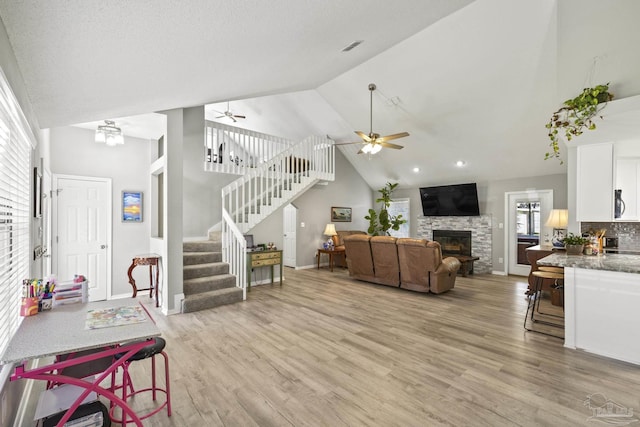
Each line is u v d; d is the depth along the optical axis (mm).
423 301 4906
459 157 7105
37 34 1388
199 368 2715
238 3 1490
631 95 3234
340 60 3424
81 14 1252
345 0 1895
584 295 3064
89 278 4930
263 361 2848
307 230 8234
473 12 4145
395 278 5699
